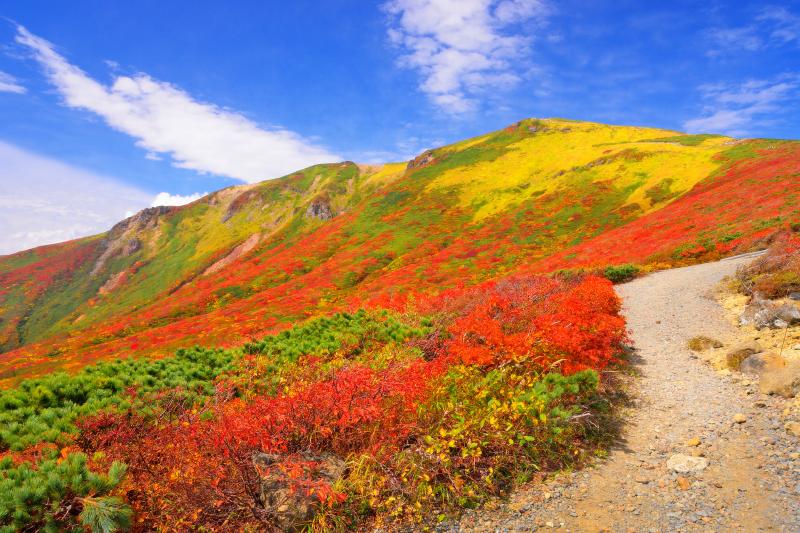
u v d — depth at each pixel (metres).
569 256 51.94
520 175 116.81
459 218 99.81
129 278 166.38
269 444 6.39
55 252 189.62
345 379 7.55
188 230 190.62
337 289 68.88
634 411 8.98
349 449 6.91
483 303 16.02
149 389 10.52
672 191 79.31
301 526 5.55
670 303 18.88
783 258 17.09
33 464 6.06
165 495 6.02
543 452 7.12
